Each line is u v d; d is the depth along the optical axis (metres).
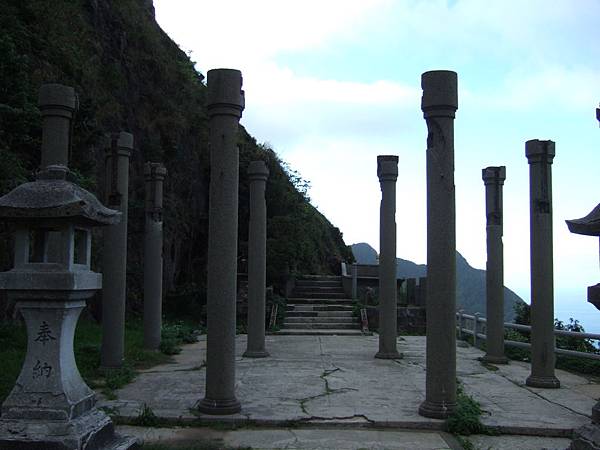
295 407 7.87
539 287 9.81
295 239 22.27
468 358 12.93
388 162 12.74
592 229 5.47
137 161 19.67
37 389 5.56
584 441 5.26
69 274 5.55
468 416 7.10
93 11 19.16
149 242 13.35
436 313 7.52
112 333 10.15
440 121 7.66
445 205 7.59
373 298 20.75
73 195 5.57
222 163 7.61
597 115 5.72
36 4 15.21
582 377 10.77
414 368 11.23
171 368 11.05
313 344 15.02
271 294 19.73
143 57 21.38
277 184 24.94
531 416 7.56
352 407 7.91
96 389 8.93
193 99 24.36
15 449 5.29
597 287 5.39
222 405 7.41
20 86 10.98
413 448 6.36
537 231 9.88
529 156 10.02
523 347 12.81
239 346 14.57
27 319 5.70
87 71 16.97
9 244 11.79
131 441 6.09
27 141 11.32
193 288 21.06
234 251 7.66
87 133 13.73
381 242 12.78
